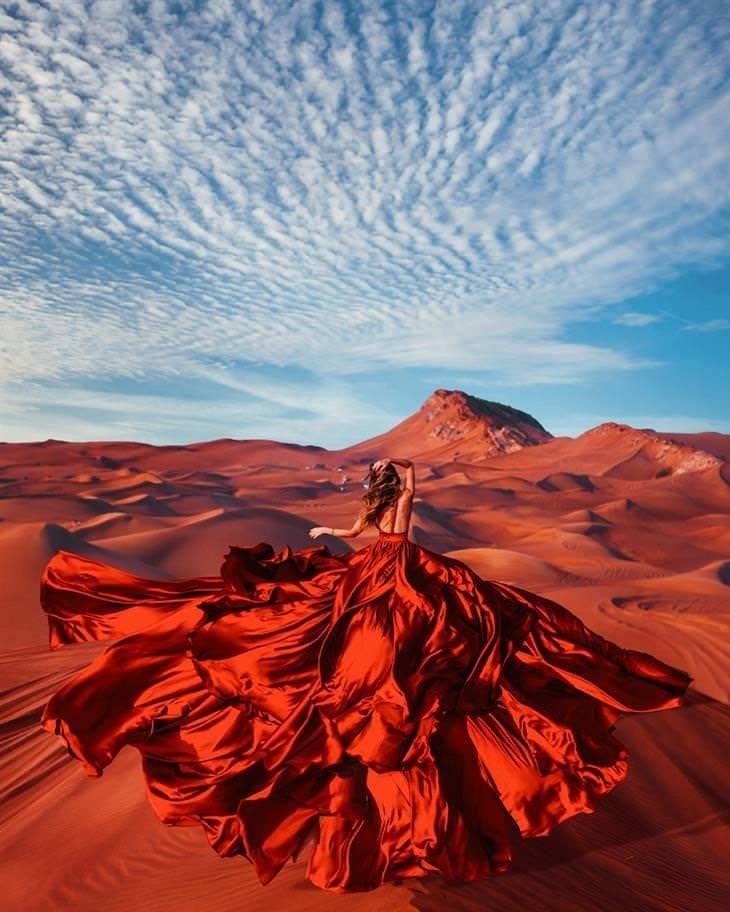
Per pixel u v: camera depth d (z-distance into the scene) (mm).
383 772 5223
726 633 25062
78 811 9664
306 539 62438
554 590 40250
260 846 5215
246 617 5859
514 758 5613
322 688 5488
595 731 5883
